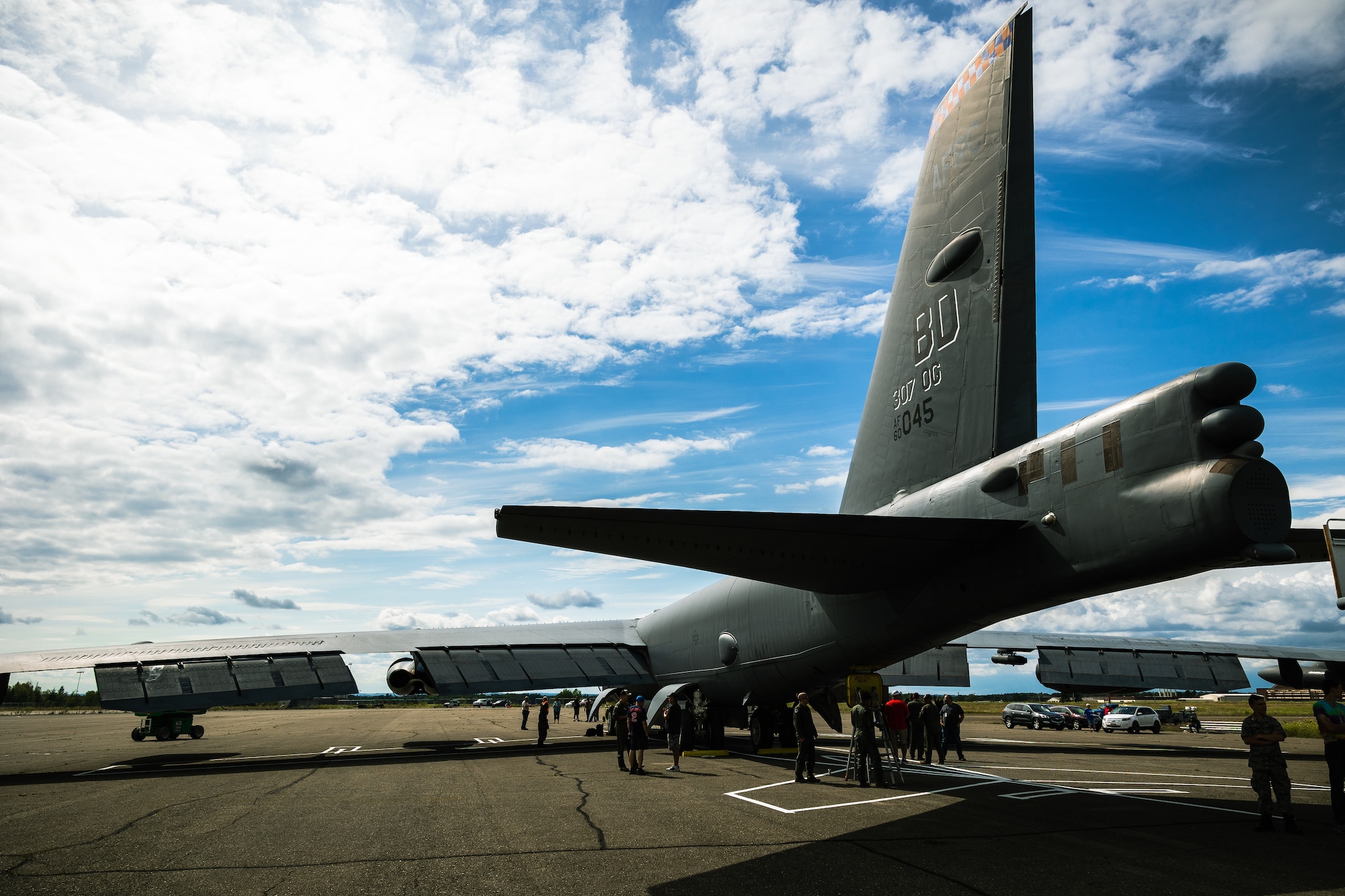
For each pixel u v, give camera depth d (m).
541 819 9.25
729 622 17.27
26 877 6.61
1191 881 6.09
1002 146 9.64
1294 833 7.98
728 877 6.29
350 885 6.22
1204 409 6.78
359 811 10.09
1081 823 8.62
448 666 19.02
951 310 10.37
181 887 6.23
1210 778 13.02
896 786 12.05
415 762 17.39
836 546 8.68
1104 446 7.59
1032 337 9.24
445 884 6.22
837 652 13.49
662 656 20.83
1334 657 20.38
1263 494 6.42
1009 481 8.73
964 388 9.97
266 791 12.46
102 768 17.48
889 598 11.38
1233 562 6.64
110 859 7.31
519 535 7.21
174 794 12.31
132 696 16.09
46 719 68.81
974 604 9.37
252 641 18.58
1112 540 7.36
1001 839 7.77
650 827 8.56
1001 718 49.00
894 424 11.45
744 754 17.84
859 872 6.43
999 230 9.55
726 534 7.88
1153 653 21.28
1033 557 8.34
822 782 12.52
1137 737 29.84
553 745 22.67
